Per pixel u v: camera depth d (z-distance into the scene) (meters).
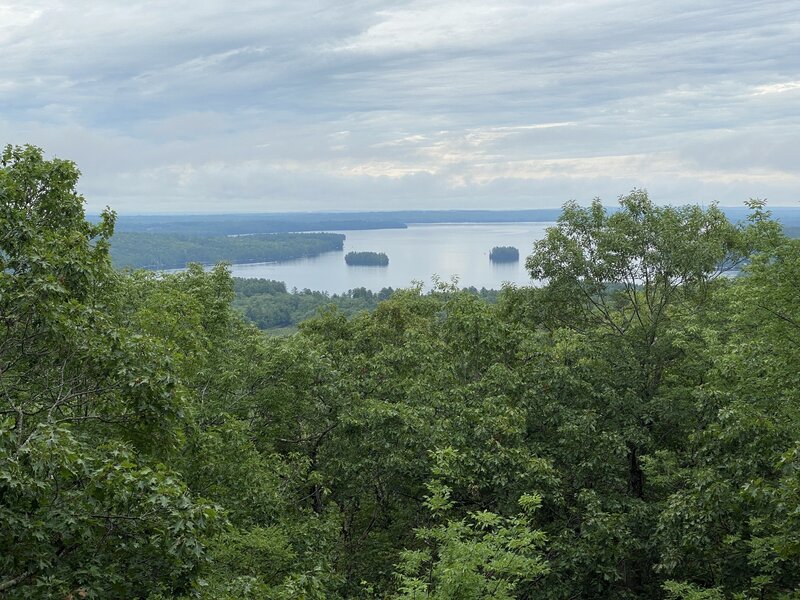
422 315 39.16
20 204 14.53
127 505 10.30
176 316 19.06
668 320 27.86
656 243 26.97
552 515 23.53
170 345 14.03
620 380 25.97
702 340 25.36
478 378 26.08
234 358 24.00
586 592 21.78
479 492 22.14
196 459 16.75
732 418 18.58
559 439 23.62
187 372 18.05
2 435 9.62
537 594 20.33
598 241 28.30
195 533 10.36
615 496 22.42
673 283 27.50
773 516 14.02
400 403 22.33
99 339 12.43
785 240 21.56
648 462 22.14
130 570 11.20
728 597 18.42
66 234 14.27
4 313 11.91
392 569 22.19
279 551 17.69
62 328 12.08
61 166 15.03
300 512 22.80
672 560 17.97
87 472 9.91
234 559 17.27
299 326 35.97
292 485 22.38
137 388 11.94
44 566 9.60
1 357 12.70
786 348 20.50
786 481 12.76
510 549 13.91
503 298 32.94
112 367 12.16
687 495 18.25
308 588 13.33
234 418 19.11
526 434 24.12
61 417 12.60
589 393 24.45
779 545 12.81
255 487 18.42
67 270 12.98
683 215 28.19
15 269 12.56
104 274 14.59
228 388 22.98
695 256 26.19
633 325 28.97
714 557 18.73
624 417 24.45
